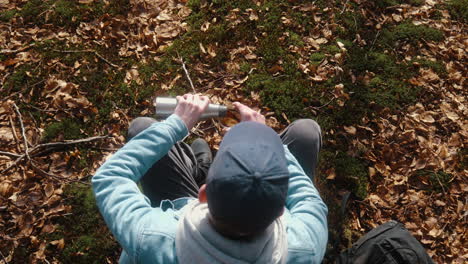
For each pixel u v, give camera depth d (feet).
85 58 10.15
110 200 3.83
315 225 3.85
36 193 8.66
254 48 10.44
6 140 9.18
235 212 3.01
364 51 10.63
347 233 8.70
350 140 9.52
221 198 3.02
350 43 10.68
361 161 9.37
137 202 3.80
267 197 2.99
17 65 10.01
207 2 10.96
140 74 10.03
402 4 11.41
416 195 9.10
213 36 10.50
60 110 9.54
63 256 8.27
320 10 10.98
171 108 5.22
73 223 8.54
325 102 9.85
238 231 3.17
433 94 10.27
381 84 10.23
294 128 6.27
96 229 8.55
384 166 9.30
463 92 10.43
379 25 11.01
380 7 11.27
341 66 10.33
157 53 10.31
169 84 9.94
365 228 8.82
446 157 9.51
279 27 10.69
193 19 10.76
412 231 8.76
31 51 10.19
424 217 8.93
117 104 9.71
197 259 3.39
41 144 9.05
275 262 3.43
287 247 3.59
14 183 8.70
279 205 3.09
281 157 3.16
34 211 8.52
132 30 10.59
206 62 10.23
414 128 9.78
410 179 9.30
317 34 10.71
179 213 3.86
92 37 10.43
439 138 9.79
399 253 7.42
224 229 3.26
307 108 9.76
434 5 11.45
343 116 9.74
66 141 9.23
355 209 8.98
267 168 3.02
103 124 9.52
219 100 9.71
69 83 9.72
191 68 10.11
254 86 9.89
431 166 9.38
